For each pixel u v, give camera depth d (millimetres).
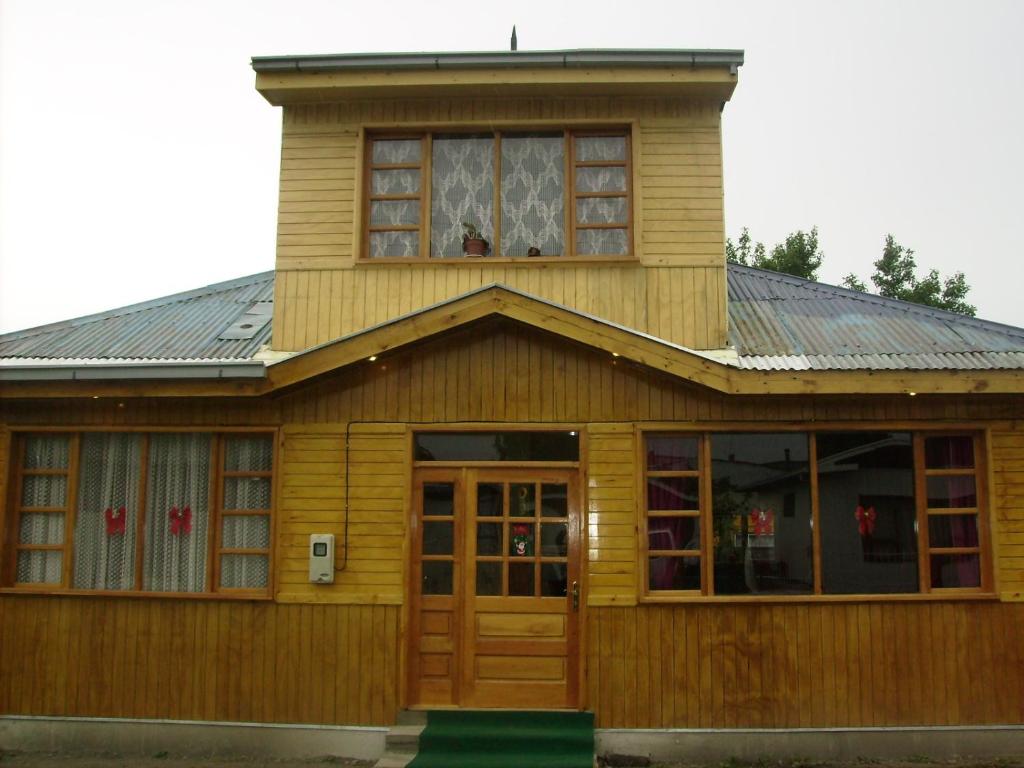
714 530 7316
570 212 8117
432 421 7426
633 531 7230
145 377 7043
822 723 7012
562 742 6793
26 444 7789
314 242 8062
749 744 6969
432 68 7910
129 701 7301
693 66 7820
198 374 7016
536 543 7332
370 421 7473
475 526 7371
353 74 7961
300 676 7234
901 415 7340
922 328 8102
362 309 7934
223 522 7598
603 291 7855
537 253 8055
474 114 8242
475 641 7234
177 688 7297
